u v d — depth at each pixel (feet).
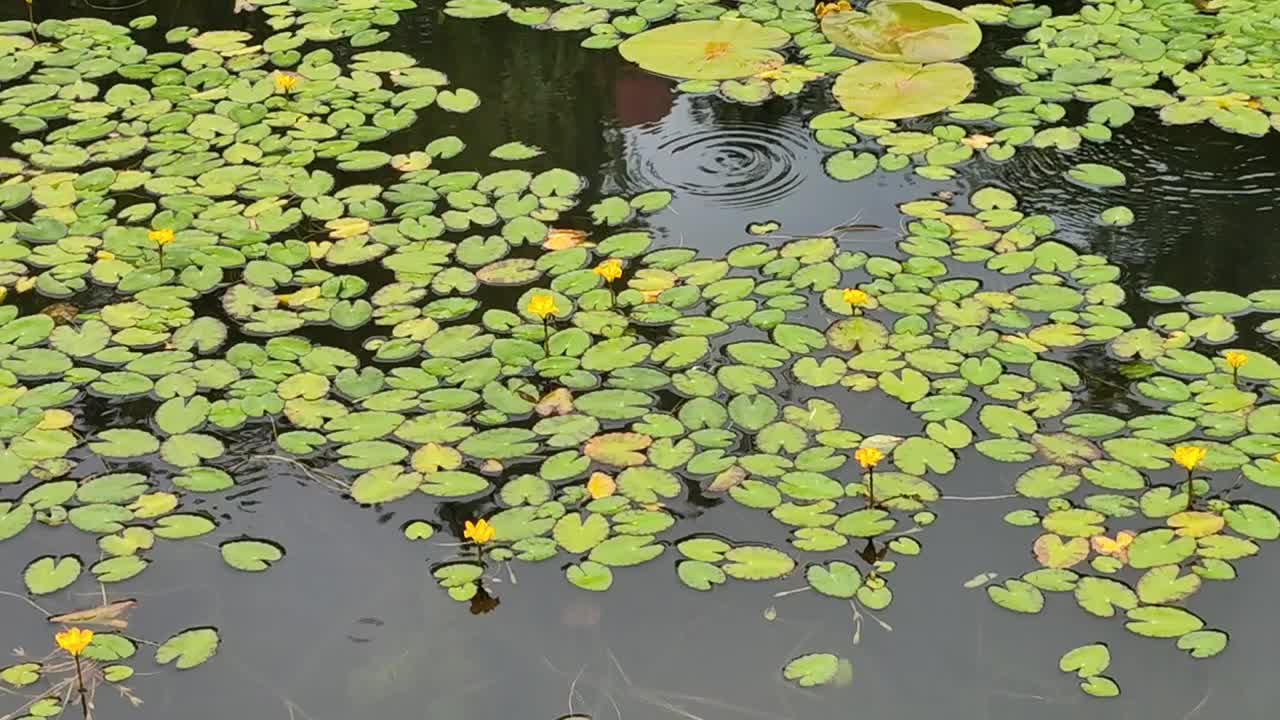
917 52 15.24
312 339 11.34
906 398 10.40
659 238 12.51
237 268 12.26
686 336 11.15
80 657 8.67
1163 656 8.41
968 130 14.05
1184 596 8.74
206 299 11.87
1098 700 8.15
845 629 8.69
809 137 14.03
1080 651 8.42
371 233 12.67
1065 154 13.58
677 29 16.05
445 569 9.21
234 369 10.97
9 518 9.69
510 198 13.12
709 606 8.88
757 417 10.26
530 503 9.62
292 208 13.07
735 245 12.38
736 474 9.75
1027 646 8.52
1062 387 10.48
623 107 14.69
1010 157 13.51
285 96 15.03
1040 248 12.14
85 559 9.41
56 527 9.64
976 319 11.22
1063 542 9.17
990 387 10.50
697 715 8.17
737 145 13.94
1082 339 10.96
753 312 11.40
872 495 9.53
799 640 8.63
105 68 15.72
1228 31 15.56
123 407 10.65
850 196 13.07
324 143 14.15
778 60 15.37
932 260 12.00
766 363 10.81
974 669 8.39
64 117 14.75
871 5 16.16
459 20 16.69
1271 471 9.60
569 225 12.75
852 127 14.12
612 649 8.64
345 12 16.89
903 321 11.21
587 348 11.07
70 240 12.67
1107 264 11.93
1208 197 12.84
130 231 12.76
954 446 9.94
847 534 9.27
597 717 8.20
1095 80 14.73
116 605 9.07
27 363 11.09
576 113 14.64
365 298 11.82
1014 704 8.16
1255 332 11.03
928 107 14.32
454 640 8.75
